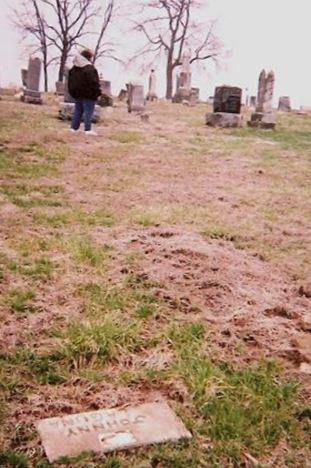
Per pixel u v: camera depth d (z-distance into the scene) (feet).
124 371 9.84
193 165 31.55
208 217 20.54
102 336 10.69
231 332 11.49
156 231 17.71
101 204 21.25
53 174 25.88
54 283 13.28
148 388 9.43
